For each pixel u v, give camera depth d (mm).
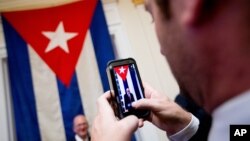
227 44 173
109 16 2771
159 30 215
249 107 176
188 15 178
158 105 519
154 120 543
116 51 2740
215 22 173
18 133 2393
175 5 191
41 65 2559
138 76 587
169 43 207
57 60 2578
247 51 170
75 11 2711
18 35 2623
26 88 2490
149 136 2418
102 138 386
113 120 412
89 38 2631
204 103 205
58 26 2668
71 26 2670
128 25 2742
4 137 2490
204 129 527
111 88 562
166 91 2529
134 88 569
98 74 2535
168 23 202
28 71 2533
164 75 2578
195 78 198
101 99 500
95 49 2598
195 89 205
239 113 179
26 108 2445
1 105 2561
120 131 384
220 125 191
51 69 2553
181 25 188
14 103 2451
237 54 172
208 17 174
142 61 2633
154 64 2617
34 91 2490
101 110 454
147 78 2580
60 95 2500
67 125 2434
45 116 2443
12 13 2670
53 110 2463
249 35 168
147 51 2660
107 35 2627
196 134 537
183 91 219
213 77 185
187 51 193
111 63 585
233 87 178
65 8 2723
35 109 2451
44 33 2643
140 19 2740
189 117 540
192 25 180
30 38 2617
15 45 2588
